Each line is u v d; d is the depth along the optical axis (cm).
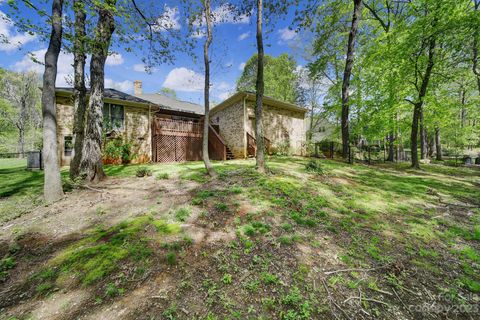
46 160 475
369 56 1186
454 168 1218
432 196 563
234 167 784
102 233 332
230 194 480
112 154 1073
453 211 457
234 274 247
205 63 646
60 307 203
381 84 1157
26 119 2406
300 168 779
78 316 192
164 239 308
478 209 467
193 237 317
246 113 1273
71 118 1007
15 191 613
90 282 232
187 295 216
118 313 194
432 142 2312
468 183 738
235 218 376
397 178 779
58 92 963
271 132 1357
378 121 1147
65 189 544
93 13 500
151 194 500
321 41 1314
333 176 700
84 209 427
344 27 1406
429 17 858
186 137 1352
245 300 211
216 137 1292
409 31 940
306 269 258
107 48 626
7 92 2273
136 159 1175
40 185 682
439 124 1354
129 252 278
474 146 2417
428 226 381
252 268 258
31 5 423
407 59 999
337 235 341
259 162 673
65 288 227
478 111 1505
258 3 629
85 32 584
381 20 1221
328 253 292
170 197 475
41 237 332
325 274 251
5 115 2259
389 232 357
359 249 304
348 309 203
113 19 598
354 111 1357
